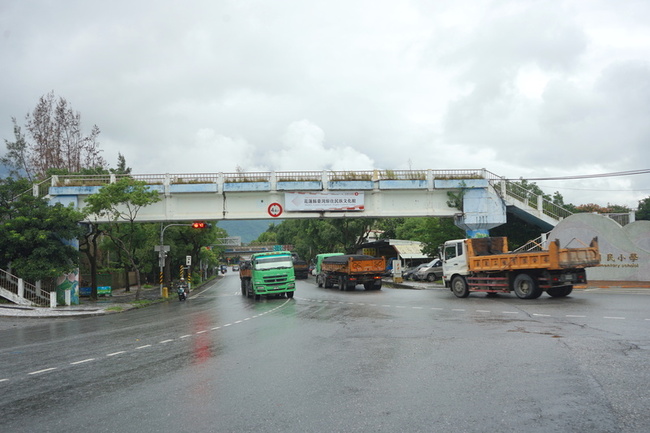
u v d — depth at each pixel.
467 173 31.59
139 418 5.65
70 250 28.50
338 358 8.88
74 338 13.98
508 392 6.19
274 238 154.88
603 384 6.43
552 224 31.00
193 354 9.94
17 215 27.69
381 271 32.94
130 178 29.62
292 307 21.50
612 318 12.84
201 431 5.11
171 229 43.66
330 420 5.34
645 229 24.17
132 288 49.81
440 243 37.94
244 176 31.27
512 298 21.00
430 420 5.23
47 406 6.34
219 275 116.44
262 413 5.67
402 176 31.39
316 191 31.23
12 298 26.28
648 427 4.86
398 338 11.06
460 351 9.10
